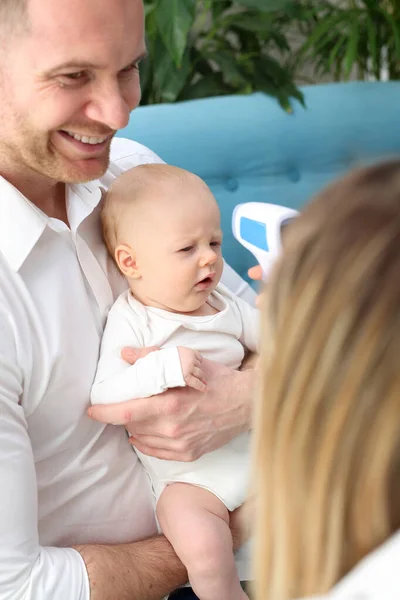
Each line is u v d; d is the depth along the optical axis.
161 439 1.18
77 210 1.19
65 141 1.04
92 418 1.16
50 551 1.07
